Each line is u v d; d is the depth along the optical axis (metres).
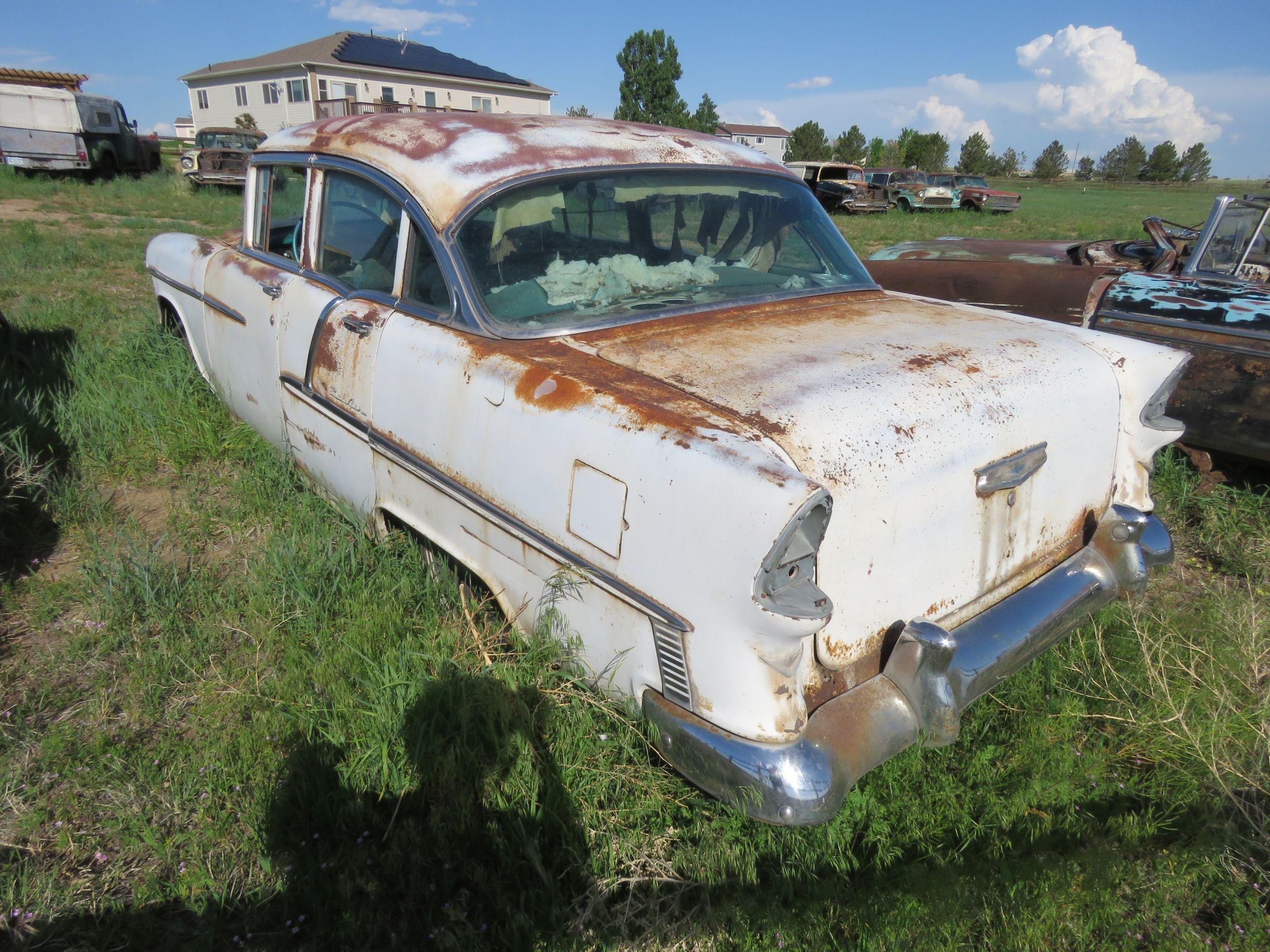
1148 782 2.33
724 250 2.88
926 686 1.87
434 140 2.75
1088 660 2.73
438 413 2.37
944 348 2.24
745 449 1.69
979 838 2.15
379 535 2.90
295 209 3.35
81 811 2.12
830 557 1.75
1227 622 2.87
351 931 1.83
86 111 19.62
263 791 2.12
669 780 2.19
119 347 5.06
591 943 1.84
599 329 2.38
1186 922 1.96
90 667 2.63
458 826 2.03
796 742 1.75
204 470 3.91
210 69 41.81
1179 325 3.82
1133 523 2.38
